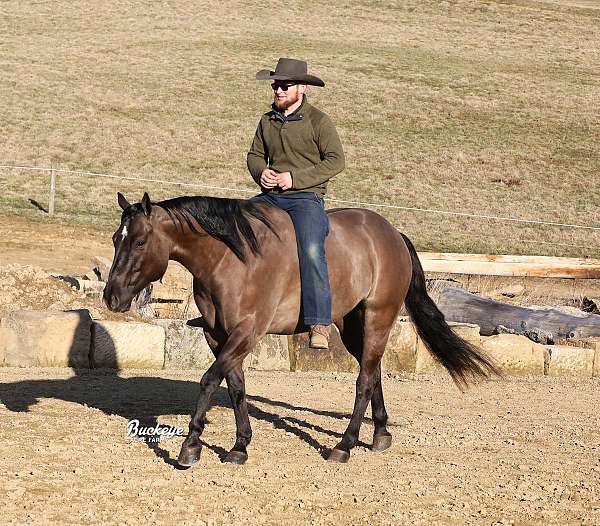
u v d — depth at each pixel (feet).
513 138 141.38
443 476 25.68
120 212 92.84
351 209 28.53
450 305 51.78
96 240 77.97
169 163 118.62
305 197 25.80
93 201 96.58
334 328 42.47
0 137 122.11
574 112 155.94
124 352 39.52
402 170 123.44
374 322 27.76
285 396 35.65
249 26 203.92
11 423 28.53
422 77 170.81
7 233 77.25
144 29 194.08
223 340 25.71
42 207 91.25
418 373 43.09
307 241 25.22
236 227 24.36
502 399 37.68
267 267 24.71
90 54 172.04
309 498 22.95
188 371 40.04
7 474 23.40
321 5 230.48
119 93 149.18
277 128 26.27
